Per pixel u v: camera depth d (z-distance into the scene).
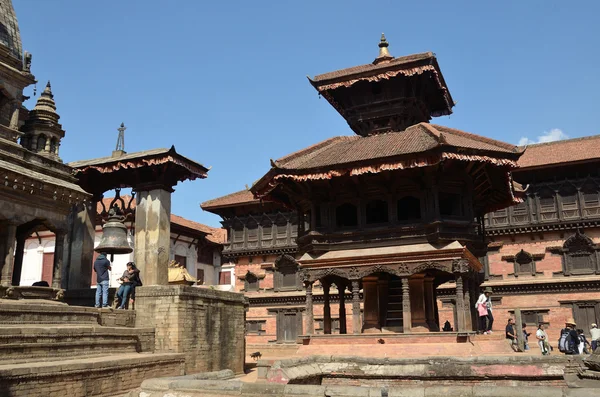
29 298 20.08
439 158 19.95
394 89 26.89
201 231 61.12
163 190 25.33
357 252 21.84
